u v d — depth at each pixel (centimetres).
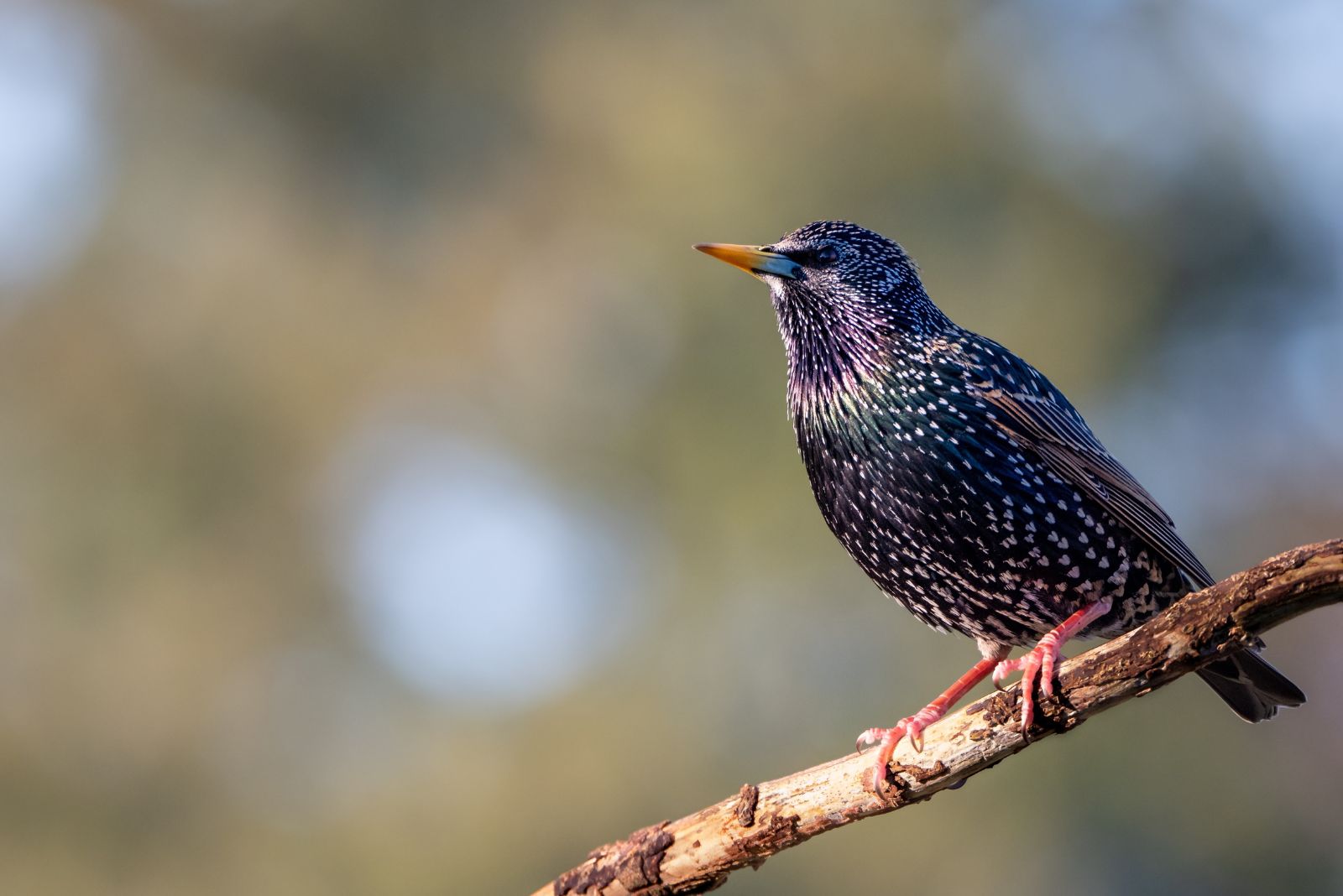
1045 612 700
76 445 1753
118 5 1806
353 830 1526
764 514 1502
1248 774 1515
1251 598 517
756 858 593
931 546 694
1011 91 1656
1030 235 1611
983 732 568
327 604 1712
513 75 1731
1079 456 694
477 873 1460
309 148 1812
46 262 1834
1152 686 543
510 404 1672
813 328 726
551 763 1488
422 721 1595
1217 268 1675
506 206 1731
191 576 1711
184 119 1817
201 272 1808
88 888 1570
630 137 1662
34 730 1616
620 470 1597
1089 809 1487
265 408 1753
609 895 606
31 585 1695
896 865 1420
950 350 698
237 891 1559
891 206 1598
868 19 1652
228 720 1656
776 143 1602
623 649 1548
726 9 1694
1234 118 1672
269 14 1781
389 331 1750
